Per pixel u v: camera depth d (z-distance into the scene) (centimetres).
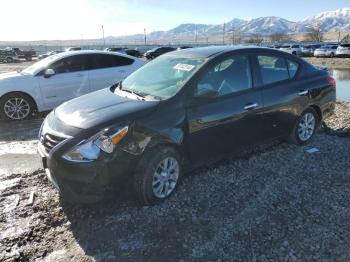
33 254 315
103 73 868
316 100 565
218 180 447
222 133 440
